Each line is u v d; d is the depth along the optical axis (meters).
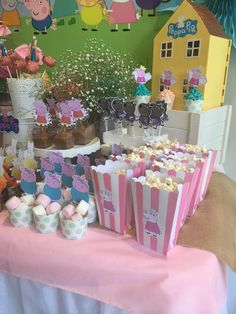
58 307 0.75
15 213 0.72
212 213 0.77
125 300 0.62
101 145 1.16
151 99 1.32
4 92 1.61
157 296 0.58
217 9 1.23
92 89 1.18
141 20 1.41
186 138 1.15
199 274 0.58
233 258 0.64
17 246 0.70
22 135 1.29
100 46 1.54
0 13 1.89
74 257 0.65
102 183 0.68
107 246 0.66
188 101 1.15
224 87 1.27
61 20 1.67
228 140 1.39
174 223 0.61
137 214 0.64
